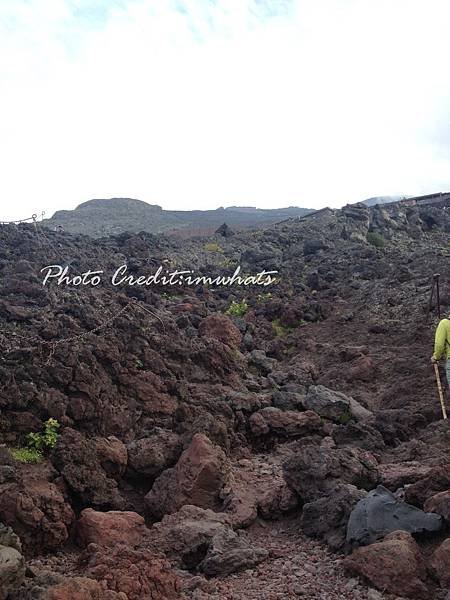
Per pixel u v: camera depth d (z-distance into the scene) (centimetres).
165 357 1342
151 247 3038
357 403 1295
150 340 1348
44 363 1078
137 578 571
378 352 1673
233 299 2317
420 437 1076
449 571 592
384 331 1856
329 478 840
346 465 848
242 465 1028
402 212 3909
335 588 615
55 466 875
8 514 732
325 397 1251
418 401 1266
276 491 877
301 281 2605
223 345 1467
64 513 777
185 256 3045
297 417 1175
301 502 859
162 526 774
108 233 6169
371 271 2519
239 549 696
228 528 757
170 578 597
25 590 532
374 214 3800
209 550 695
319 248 3125
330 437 1101
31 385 1002
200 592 606
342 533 726
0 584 521
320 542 747
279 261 2997
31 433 938
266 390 1402
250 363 1602
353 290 2367
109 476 912
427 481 758
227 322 1705
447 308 1869
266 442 1162
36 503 762
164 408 1163
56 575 568
